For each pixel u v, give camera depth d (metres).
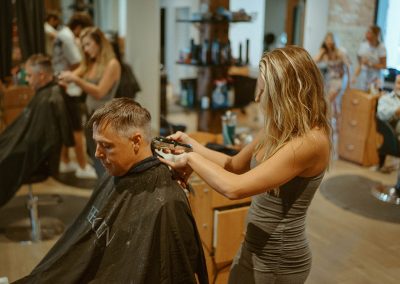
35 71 2.92
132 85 4.11
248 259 1.51
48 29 4.94
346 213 3.59
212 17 4.26
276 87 1.36
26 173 2.91
